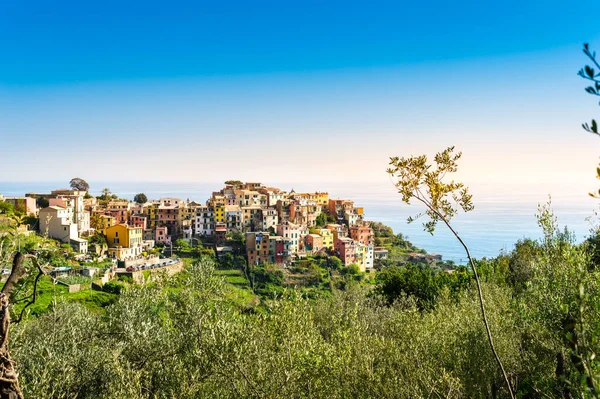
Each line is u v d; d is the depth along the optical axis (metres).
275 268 90.50
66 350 13.91
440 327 15.77
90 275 62.44
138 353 14.10
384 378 12.45
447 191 8.99
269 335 13.45
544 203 12.87
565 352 10.07
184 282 16.70
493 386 12.48
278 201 118.81
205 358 11.89
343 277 91.25
